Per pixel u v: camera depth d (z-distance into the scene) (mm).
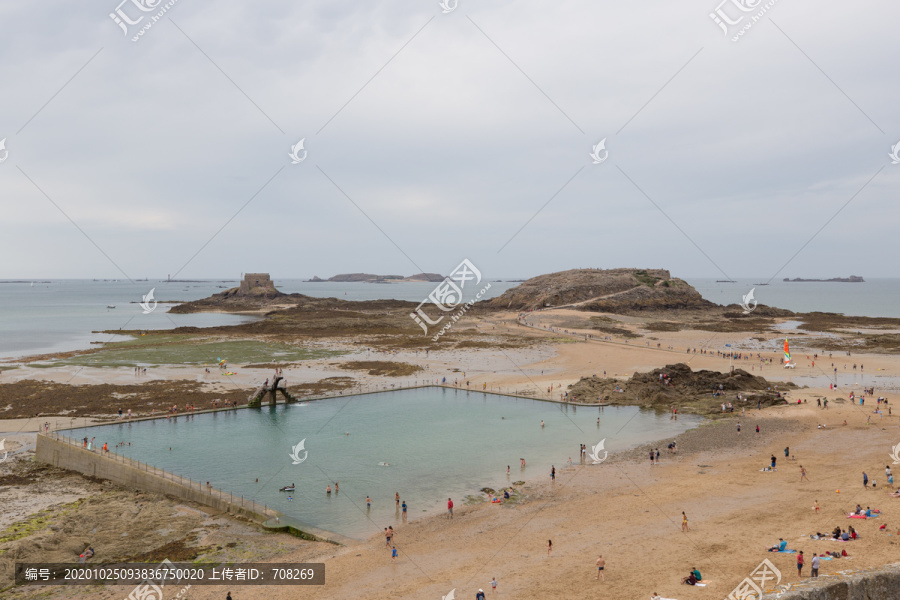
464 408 74938
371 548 35031
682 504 40375
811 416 65438
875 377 90625
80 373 96312
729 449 54500
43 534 36375
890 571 25891
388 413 72312
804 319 189250
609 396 78688
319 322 182625
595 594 27609
